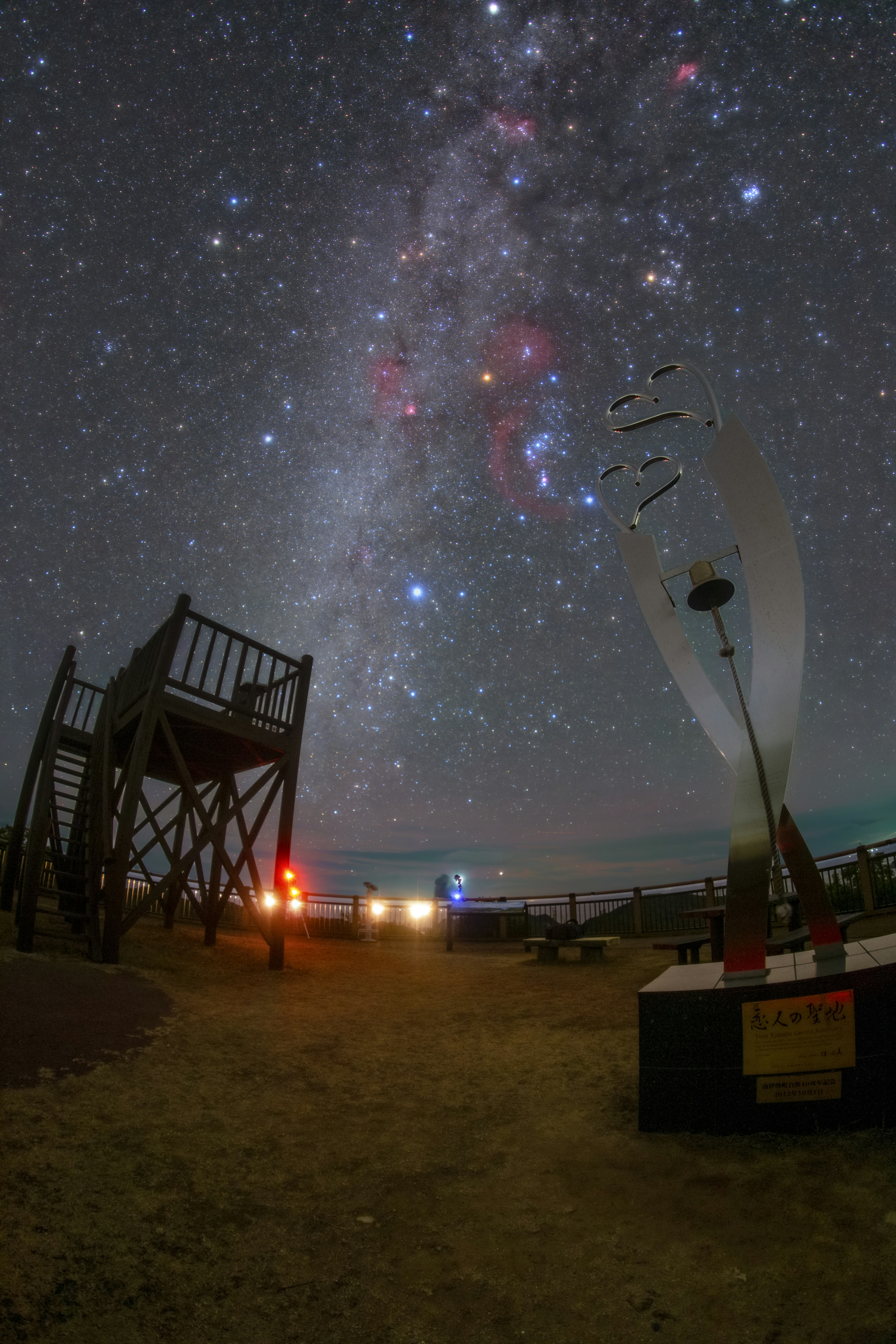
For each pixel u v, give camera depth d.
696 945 8.47
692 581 4.76
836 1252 2.62
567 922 11.80
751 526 4.46
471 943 14.77
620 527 5.25
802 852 4.16
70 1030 5.07
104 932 7.80
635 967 9.67
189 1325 2.46
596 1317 2.48
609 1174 3.47
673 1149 3.62
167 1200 3.19
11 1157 3.26
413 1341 2.42
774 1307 2.40
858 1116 3.46
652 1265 2.72
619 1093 4.57
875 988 3.56
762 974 3.92
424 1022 6.91
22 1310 2.37
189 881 11.30
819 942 4.16
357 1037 6.24
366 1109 4.55
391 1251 2.94
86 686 11.33
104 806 8.73
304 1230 3.09
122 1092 4.28
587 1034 6.12
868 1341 2.17
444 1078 5.19
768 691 4.27
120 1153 3.53
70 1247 2.73
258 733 9.70
